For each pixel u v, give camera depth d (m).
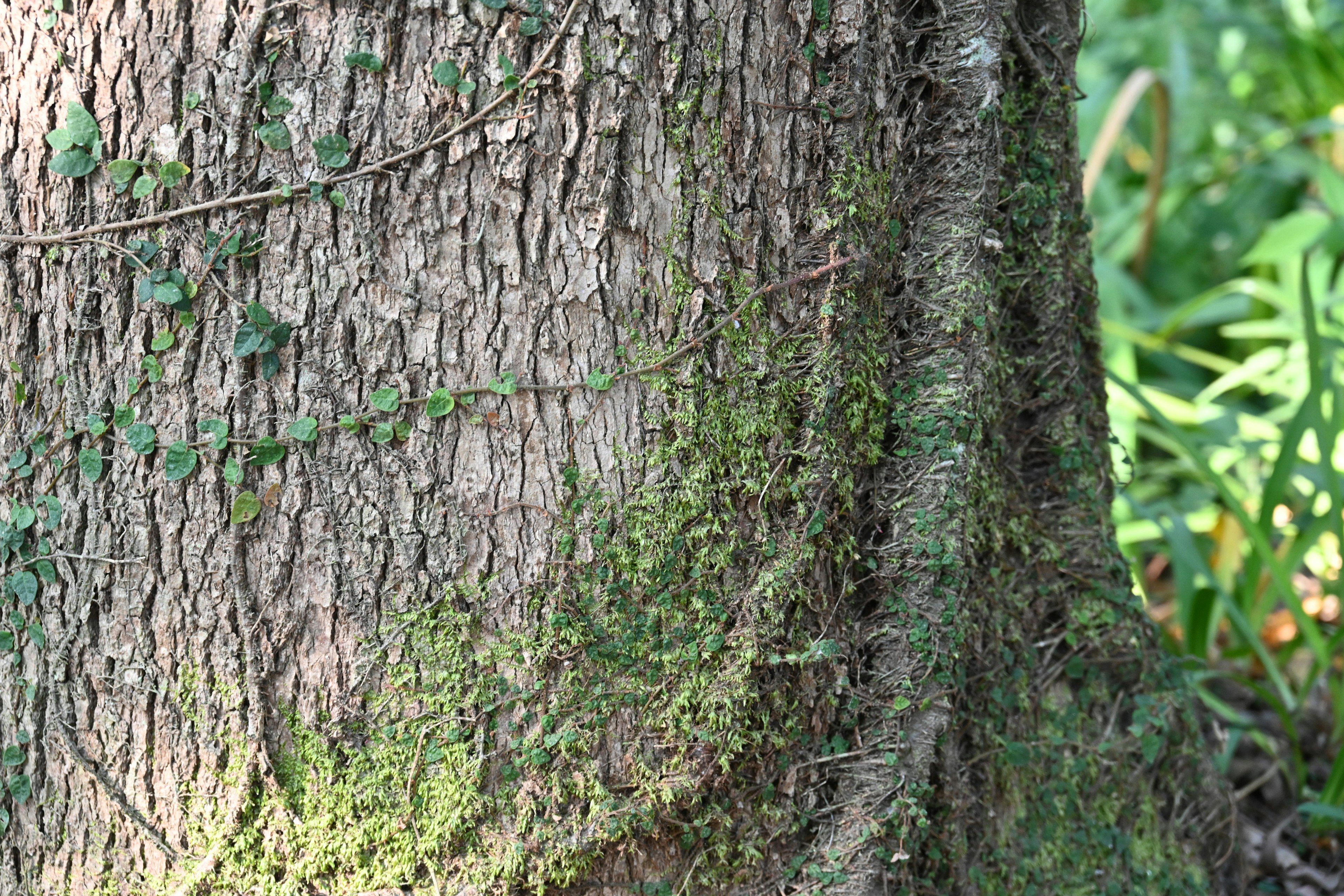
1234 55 4.12
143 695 1.41
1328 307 2.99
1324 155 3.86
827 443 1.40
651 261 1.34
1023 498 1.76
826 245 1.39
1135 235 3.69
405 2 1.27
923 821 1.45
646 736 1.38
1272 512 2.14
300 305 1.33
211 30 1.29
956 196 1.51
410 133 1.30
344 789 1.38
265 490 1.36
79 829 1.46
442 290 1.33
